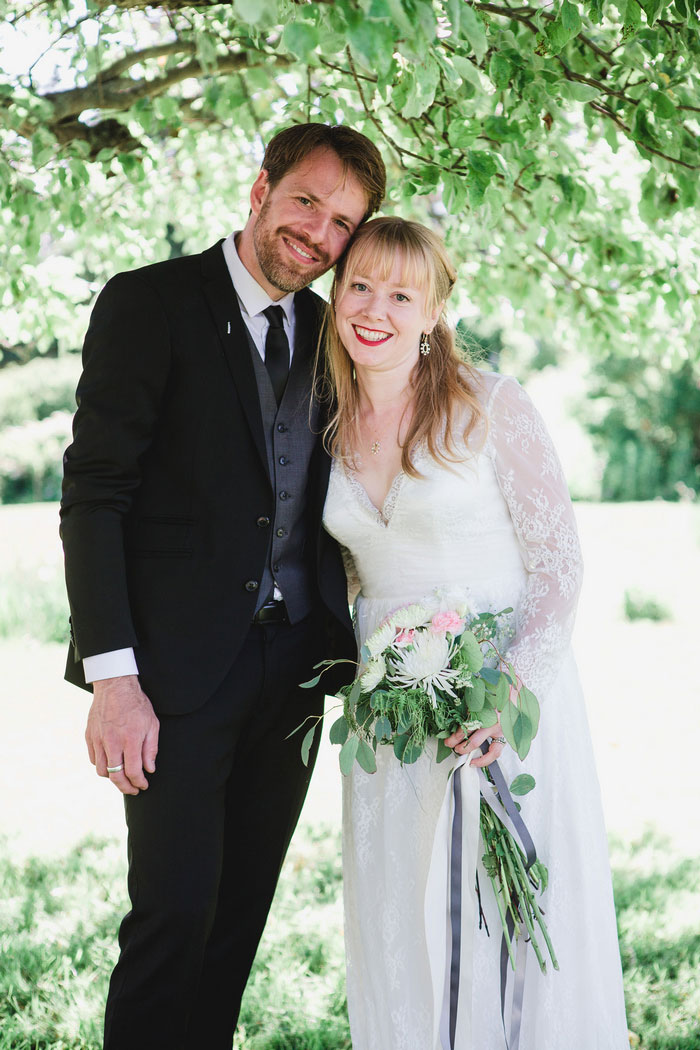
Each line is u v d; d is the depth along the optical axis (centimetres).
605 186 396
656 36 260
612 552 1262
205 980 247
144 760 218
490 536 236
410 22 162
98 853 432
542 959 225
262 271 232
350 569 264
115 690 216
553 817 232
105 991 303
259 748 243
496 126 265
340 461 241
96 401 220
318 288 421
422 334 236
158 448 228
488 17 259
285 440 238
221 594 226
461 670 212
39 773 557
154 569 226
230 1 298
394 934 233
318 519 241
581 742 242
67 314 436
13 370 1698
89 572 216
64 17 336
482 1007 225
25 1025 284
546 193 326
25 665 797
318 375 245
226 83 364
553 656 228
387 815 234
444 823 221
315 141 230
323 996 305
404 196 286
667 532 1395
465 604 223
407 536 235
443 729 216
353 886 244
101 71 359
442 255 232
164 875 220
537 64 253
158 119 362
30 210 358
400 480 232
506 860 221
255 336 237
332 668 249
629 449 1855
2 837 452
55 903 373
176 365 225
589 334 430
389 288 225
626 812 500
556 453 236
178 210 490
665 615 971
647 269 387
